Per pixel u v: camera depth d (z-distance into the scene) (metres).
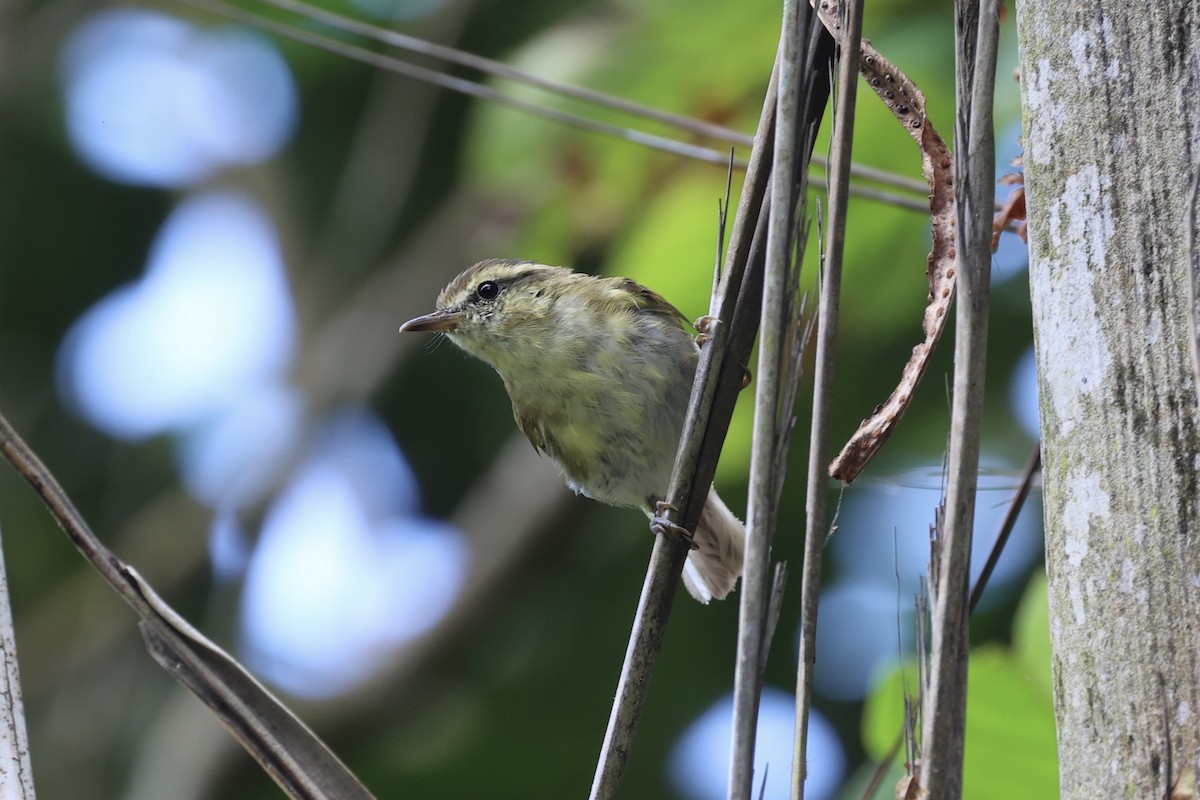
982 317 4.09
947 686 3.98
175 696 16.28
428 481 16.53
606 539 15.06
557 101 10.98
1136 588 4.11
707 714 14.59
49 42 16.36
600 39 11.13
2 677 4.87
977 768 7.70
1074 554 4.27
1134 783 4.05
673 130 10.73
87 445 16.55
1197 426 4.07
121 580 5.03
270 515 16.50
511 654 15.65
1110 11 4.35
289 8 9.47
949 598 4.00
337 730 15.62
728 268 4.91
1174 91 4.22
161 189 16.70
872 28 9.99
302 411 16.50
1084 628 4.22
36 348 16.50
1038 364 4.49
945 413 11.83
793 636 13.53
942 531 4.09
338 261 16.77
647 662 4.88
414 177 16.39
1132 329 4.20
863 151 10.05
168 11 15.53
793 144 4.18
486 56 14.51
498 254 11.77
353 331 16.64
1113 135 4.30
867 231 10.23
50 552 16.58
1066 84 4.42
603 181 11.05
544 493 15.59
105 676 16.33
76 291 16.59
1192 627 4.00
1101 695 4.15
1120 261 4.25
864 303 10.77
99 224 16.55
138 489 16.62
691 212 10.48
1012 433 11.77
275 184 16.83
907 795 4.00
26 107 16.16
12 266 16.38
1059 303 4.39
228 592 16.39
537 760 15.28
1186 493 4.06
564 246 11.45
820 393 4.07
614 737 4.80
